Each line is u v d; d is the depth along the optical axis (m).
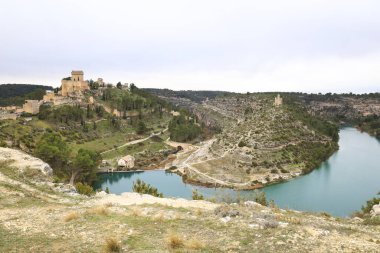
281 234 25.20
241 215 31.17
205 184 160.75
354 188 147.12
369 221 34.88
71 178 117.75
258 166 179.88
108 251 22.89
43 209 35.12
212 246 23.58
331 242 24.00
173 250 22.70
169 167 194.12
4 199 38.16
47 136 130.75
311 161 193.38
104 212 32.84
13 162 58.97
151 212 33.72
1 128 178.75
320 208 120.44
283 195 138.88
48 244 24.50
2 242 24.78
